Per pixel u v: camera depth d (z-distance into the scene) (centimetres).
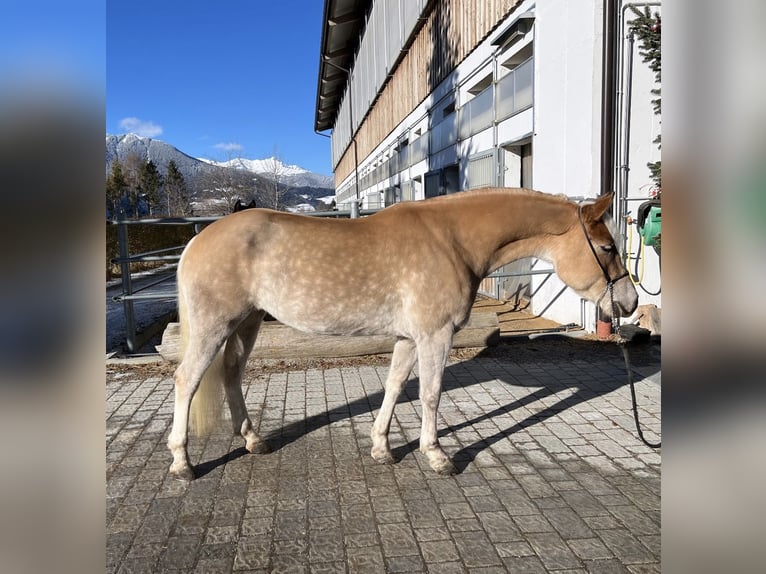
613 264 328
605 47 592
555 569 223
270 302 294
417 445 351
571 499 280
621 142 611
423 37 1401
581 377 494
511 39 808
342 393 460
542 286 766
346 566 226
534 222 320
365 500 280
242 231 288
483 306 885
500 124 884
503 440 359
